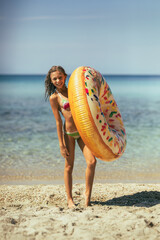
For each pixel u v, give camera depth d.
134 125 13.22
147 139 9.91
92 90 3.55
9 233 2.80
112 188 4.86
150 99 29.70
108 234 2.79
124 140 3.99
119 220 3.13
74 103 3.53
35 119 15.54
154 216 3.27
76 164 6.79
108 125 3.86
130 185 5.05
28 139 9.98
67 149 3.98
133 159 7.37
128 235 2.79
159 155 7.76
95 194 4.53
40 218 3.18
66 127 3.92
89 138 3.50
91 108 3.46
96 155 3.70
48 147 8.73
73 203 3.96
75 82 3.59
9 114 17.91
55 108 3.91
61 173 6.15
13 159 7.30
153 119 15.38
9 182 5.50
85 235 2.74
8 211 3.60
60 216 3.32
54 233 2.81
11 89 49.41
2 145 8.98
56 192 4.57
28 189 4.73
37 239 2.70
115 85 74.62
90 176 3.90
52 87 3.94
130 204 4.04
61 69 3.80
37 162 7.03
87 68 3.80
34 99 29.22
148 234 2.81
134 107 22.11
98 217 3.27
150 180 5.71
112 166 6.74
